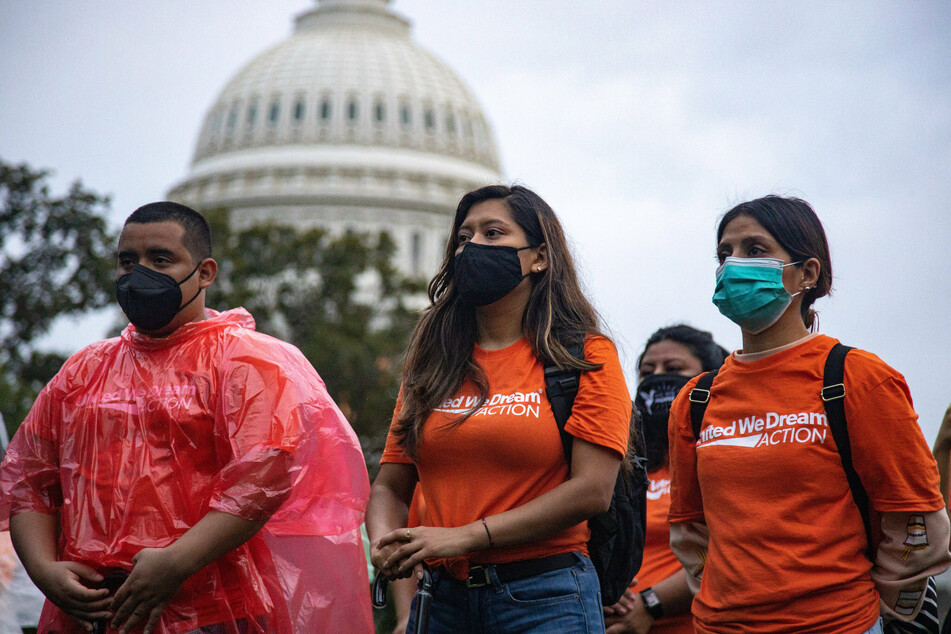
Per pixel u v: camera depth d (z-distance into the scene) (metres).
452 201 69.31
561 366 4.07
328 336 35.22
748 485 4.02
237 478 3.99
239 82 75.88
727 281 4.17
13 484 4.29
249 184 69.25
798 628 3.85
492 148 77.94
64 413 4.28
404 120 72.94
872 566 3.96
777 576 3.88
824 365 4.03
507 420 3.99
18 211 30.80
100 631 3.96
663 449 5.48
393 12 82.06
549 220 4.33
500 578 3.93
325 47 75.69
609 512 4.12
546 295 4.21
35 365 31.56
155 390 4.18
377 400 32.66
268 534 4.22
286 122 71.69
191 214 4.42
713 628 4.02
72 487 4.14
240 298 37.94
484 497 3.98
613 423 3.96
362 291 48.72
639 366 5.95
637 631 4.97
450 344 4.28
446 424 4.08
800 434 3.96
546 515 3.82
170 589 3.86
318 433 4.24
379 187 68.44
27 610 5.37
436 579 4.09
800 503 3.92
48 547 4.19
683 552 4.46
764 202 4.27
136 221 4.34
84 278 31.28
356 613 4.25
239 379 4.16
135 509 4.05
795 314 4.23
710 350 5.79
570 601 3.91
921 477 3.84
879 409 3.87
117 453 4.12
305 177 68.62
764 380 4.12
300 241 39.94
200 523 3.94
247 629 4.12
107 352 4.39
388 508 4.28
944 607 11.57
